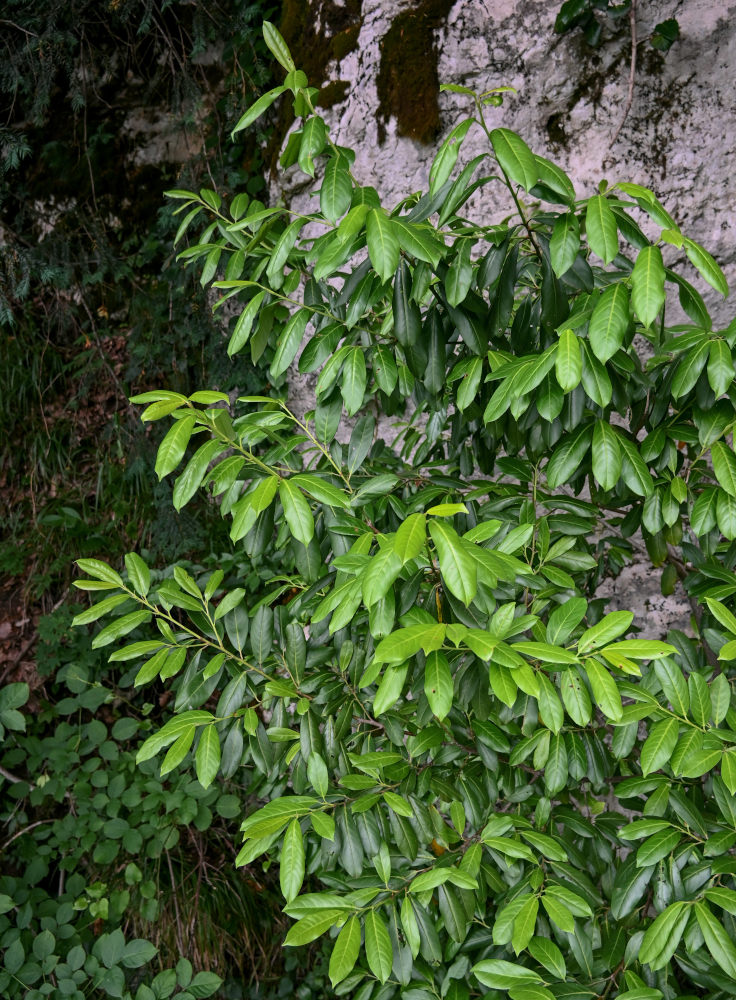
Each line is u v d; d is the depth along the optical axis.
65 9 3.27
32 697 2.99
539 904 1.37
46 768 2.75
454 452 1.83
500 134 1.12
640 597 2.51
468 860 1.31
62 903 2.52
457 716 1.45
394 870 1.46
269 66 3.07
